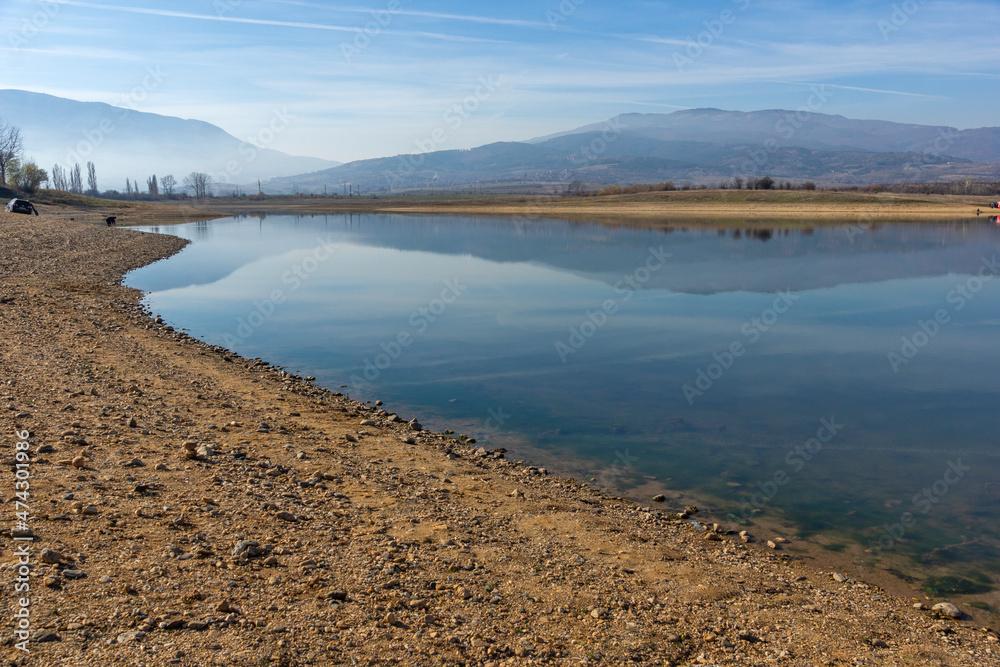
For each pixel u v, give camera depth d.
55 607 5.21
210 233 72.12
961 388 18.70
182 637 5.14
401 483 10.30
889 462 13.48
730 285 36.78
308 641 5.43
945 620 7.92
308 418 13.66
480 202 150.88
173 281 36.78
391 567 7.11
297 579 6.51
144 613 5.40
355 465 10.85
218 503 8.14
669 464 13.16
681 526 10.32
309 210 128.88
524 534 8.90
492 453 13.26
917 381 19.45
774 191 123.56
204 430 11.44
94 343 17.89
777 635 6.96
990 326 26.95
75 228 54.28
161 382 14.59
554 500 10.62
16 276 29.70
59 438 9.59
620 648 6.19
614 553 8.68
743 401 17.47
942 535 10.37
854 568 9.28
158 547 6.64
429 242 61.81
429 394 17.52
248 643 5.22
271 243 60.53
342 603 6.17
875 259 47.50
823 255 49.94
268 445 11.16
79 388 12.73
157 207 113.06
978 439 14.78
